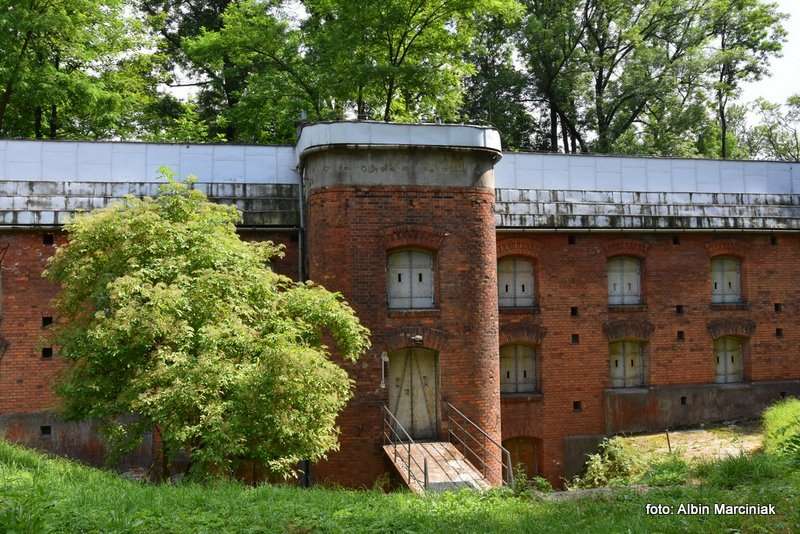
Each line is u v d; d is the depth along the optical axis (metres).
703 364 21.59
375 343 16.53
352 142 16.59
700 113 36.44
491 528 8.98
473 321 17.09
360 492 12.20
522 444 20.28
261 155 19.08
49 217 16.92
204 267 12.35
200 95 35.62
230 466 12.23
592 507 10.05
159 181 18.23
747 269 22.23
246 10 28.38
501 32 36.09
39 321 16.83
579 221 20.50
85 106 26.64
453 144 17.08
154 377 11.15
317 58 28.73
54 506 8.54
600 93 38.06
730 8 37.34
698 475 12.41
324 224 16.78
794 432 15.33
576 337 20.64
